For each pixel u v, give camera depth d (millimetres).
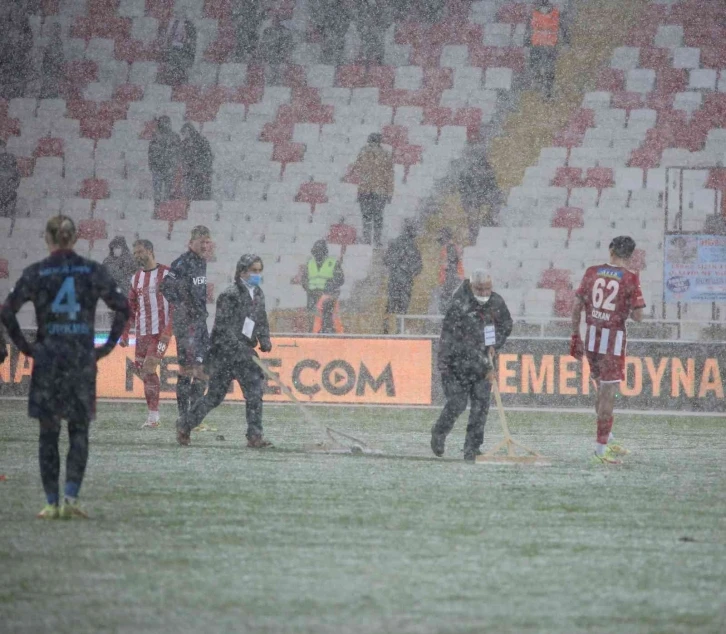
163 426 43594
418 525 22297
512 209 76000
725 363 52812
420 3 86125
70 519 22453
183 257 40469
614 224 75125
